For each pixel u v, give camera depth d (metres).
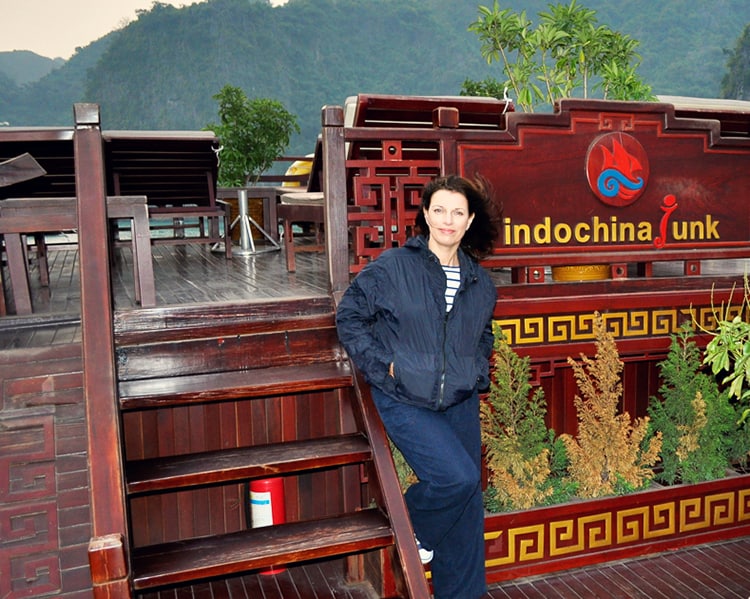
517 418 3.63
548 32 4.90
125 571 2.25
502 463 3.56
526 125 3.53
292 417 3.55
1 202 3.22
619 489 3.69
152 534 3.41
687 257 3.87
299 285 4.23
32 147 4.84
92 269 2.79
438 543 2.83
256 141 10.96
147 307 3.05
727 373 4.34
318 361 3.29
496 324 3.58
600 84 5.19
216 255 6.55
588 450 3.70
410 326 2.61
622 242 3.75
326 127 3.26
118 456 2.45
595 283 3.78
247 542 2.66
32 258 6.66
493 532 3.46
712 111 3.98
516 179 3.54
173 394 2.80
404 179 3.38
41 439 2.80
